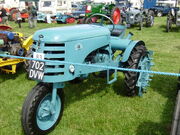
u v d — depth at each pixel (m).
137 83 4.34
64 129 3.40
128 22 14.10
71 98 4.33
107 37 4.01
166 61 6.90
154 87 4.93
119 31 4.73
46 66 3.07
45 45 3.08
